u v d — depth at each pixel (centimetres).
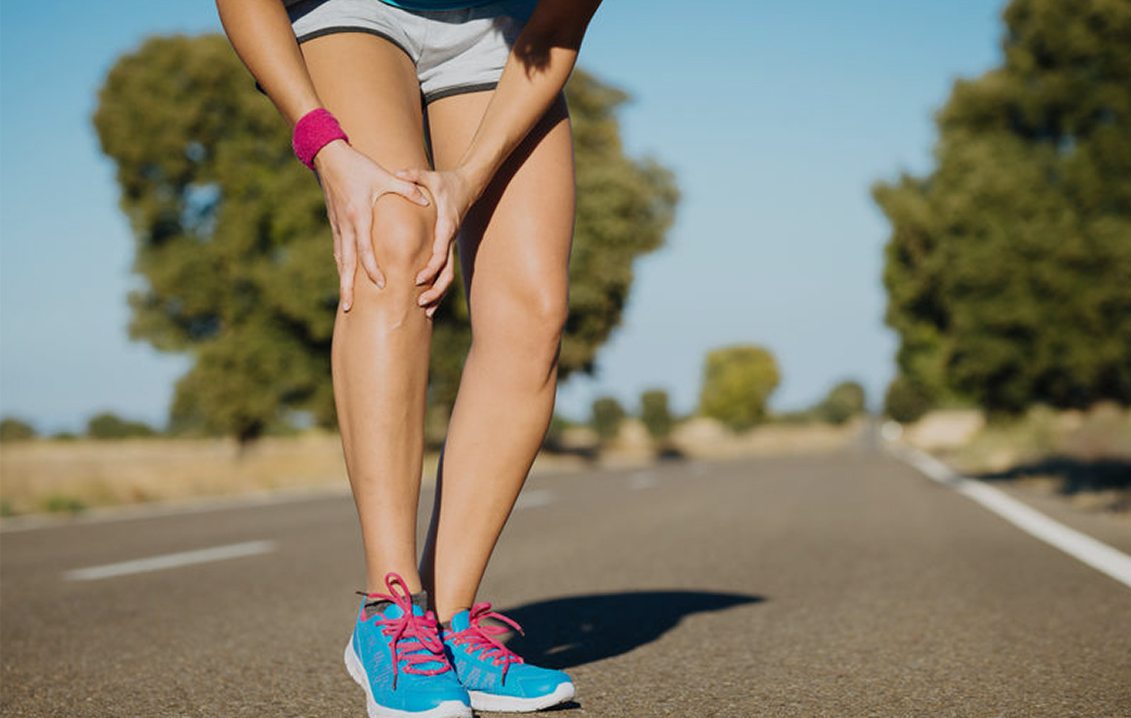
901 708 235
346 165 191
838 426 9962
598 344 3162
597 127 3362
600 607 400
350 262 194
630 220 3203
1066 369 1405
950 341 1491
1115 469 1288
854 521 836
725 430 6900
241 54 199
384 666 196
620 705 236
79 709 244
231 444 3378
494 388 220
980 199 1418
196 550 671
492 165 203
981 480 1499
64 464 1731
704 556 591
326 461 2097
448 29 218
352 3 210
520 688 215
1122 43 1353
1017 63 1445
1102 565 519
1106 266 1342
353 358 196
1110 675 271
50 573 553
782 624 356
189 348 2719
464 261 228
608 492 1335
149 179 2630
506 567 552
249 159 2598
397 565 200
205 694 259
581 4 203
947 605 397
